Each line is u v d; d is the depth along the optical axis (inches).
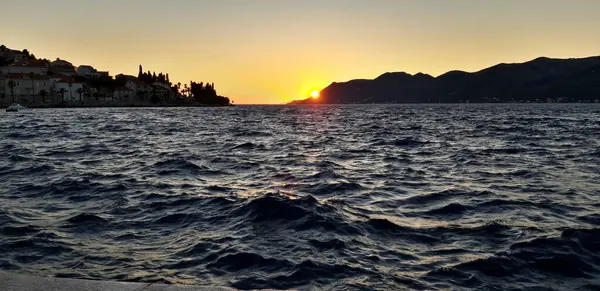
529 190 531.8
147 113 4559.5
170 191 530.3
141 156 897.5
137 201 476.7
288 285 260.2
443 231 363.9
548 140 1256.2
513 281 263.4
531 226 373.1
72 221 397.4
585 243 326.3
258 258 301.3
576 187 549.3
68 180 598.2
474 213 422.9
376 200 480.4
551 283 260.8
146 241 342.6
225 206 446.3
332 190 535.5
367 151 1000.9
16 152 952.3
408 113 4805.6
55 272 282.5
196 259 302.7
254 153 963.3
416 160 832.9
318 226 370.6
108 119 2942.9
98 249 325.4
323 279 267.1
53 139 1326.3
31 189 542.0
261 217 399.2
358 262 293.7
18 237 350.9
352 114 4594.0
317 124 2453.2
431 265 289.0
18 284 174.9
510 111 5241.1
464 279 266.4
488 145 1119.6
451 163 784.9
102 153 952.9
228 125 2321.6
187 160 821.2
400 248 322.3
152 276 275.3
